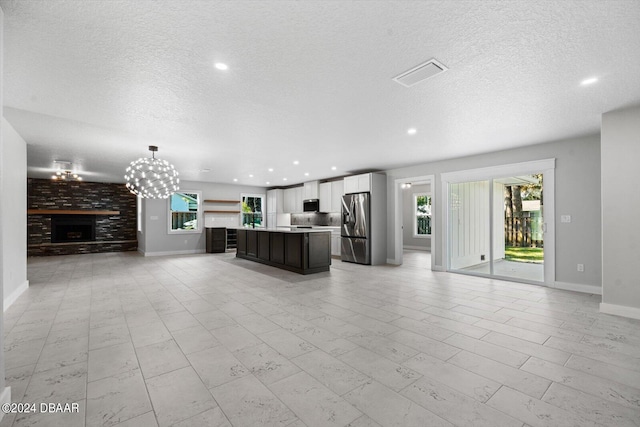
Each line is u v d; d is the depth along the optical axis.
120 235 9.90
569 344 2.56
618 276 3.32
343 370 2.13
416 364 2.22
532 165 4.82
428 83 2.62
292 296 4.13
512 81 2.58
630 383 1.97
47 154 5.41
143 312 3.44
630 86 2.67
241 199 10.55
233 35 1.92
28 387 1.92
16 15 1.70
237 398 1.81
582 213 4.35
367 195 6.98
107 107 3.14
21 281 4.37
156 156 5.61
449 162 6.00
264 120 3.58
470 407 1.72
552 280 4.64
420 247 10.14
